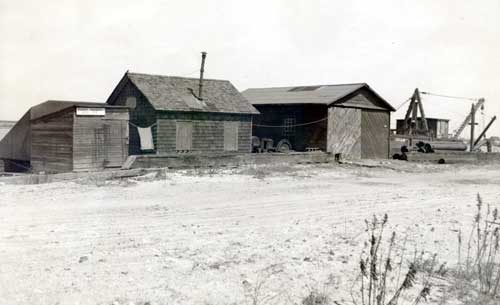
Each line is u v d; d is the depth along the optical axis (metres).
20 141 28.09
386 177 26.41
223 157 26.88
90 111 24.27
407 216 13.16
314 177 24.62
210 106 31.39
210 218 12.27
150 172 22.98
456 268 8.00
